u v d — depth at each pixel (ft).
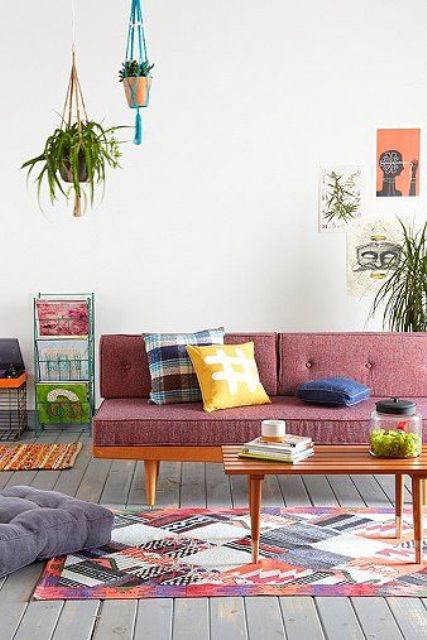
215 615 13.11
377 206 24.25
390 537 15.96
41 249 24.34
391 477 19.79
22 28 23.91
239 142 24.11
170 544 15.65
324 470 14.66
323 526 16.52
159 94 24.02
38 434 23.94
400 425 15.33
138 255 24.34
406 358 20.27
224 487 19.16
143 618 13.04
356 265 24.31
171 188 24.21
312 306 24.45
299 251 24.35
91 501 18.24
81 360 23.99
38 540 14.67
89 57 23.97
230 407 18.93
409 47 23.94
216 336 20.16
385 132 24.08
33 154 24.16
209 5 23.88
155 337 19.84
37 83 24.02
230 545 15.58
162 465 20.84
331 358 20.29
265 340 20.40
